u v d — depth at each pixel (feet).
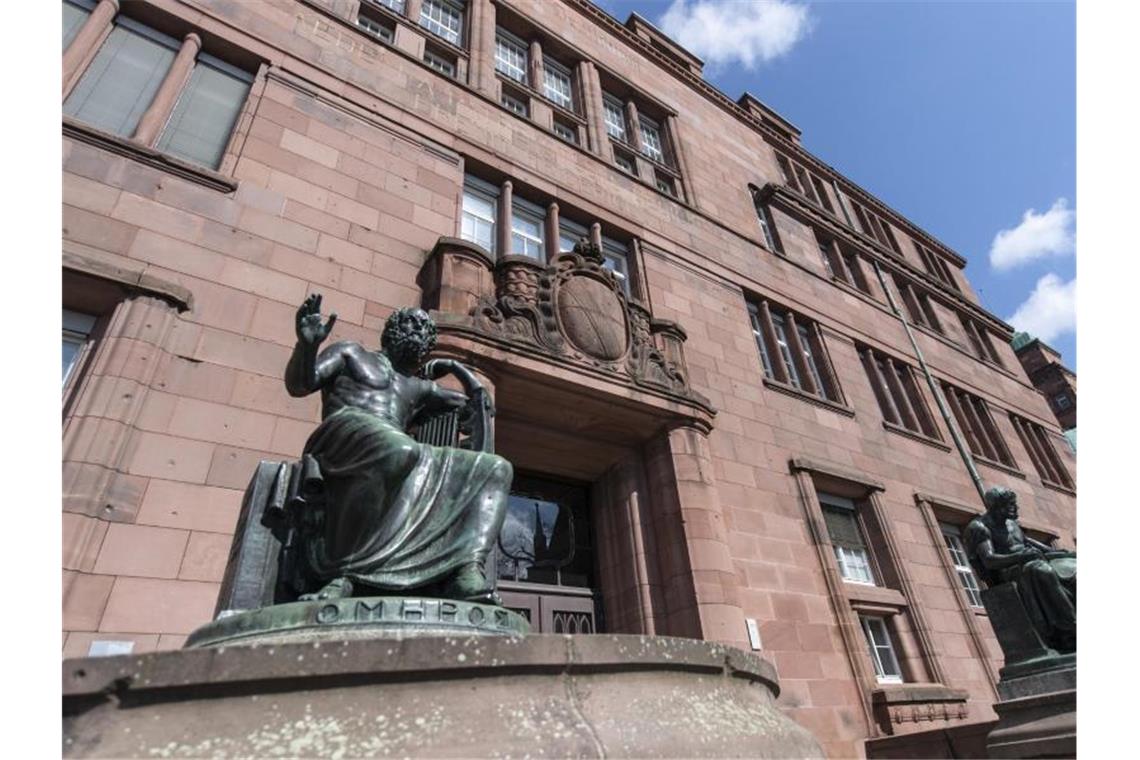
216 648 6.64
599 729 7.55
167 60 25.80
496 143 35.01
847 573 35.65
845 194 70.23
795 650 28.32
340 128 28.07
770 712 10.05
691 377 35.04
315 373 11.31
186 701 6.40
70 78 22.35
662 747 7.66
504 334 24.84
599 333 27.89
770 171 59.82
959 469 48.32
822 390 44.78
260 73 27.04
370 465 9.99
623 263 38.37
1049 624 20.95
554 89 45.88
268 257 22.62
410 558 9.75
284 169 25.05
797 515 33.68
